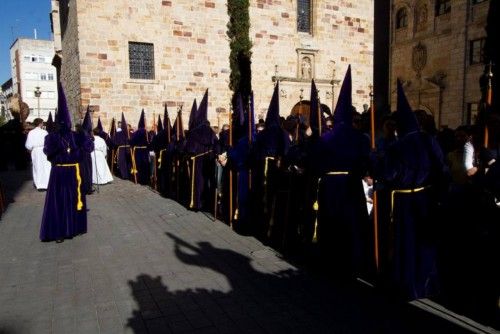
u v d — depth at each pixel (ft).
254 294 15.92
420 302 15.08
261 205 24.04
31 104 256.73
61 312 14.61
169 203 34.78
